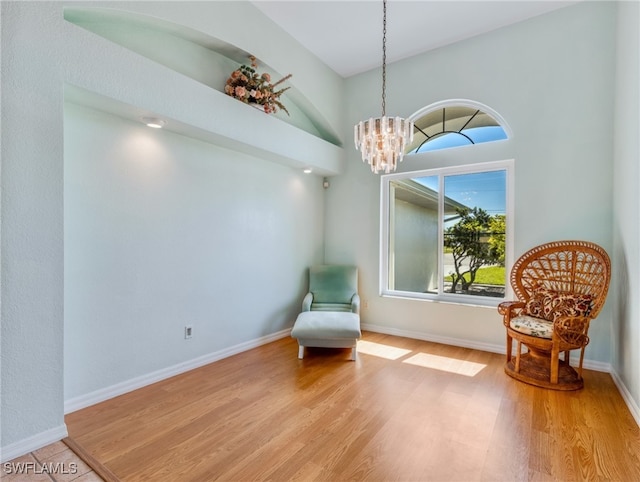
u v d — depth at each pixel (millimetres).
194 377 2773
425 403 2316
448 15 3170
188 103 2541
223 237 3250
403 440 1884
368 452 1775
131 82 2178
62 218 1858
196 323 3002
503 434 1940
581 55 2969
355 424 2047
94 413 2168
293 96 3812
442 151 3719
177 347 2848
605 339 2875
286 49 3449
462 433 1952
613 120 2820
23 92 1701
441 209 3803
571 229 3016
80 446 1811
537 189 3172
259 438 1899
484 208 3543
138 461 1694
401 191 4148
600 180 2889
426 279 3939
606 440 1877
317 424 2047
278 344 3713
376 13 3150
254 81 3105
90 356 2293
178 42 2717
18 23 1681
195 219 2986
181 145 2854
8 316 1673
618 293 2648
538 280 3055
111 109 2271
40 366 1785
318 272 4238
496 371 2887
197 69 2855
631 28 2367
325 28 3387
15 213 1688
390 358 3223
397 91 4020
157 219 2691
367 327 4273
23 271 1720
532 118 3195
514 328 2752
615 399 2369
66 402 2170
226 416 2141
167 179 2754
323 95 4039
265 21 3193
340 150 4402
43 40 1767
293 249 4152
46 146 1787
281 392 2488
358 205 4383
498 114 3383
